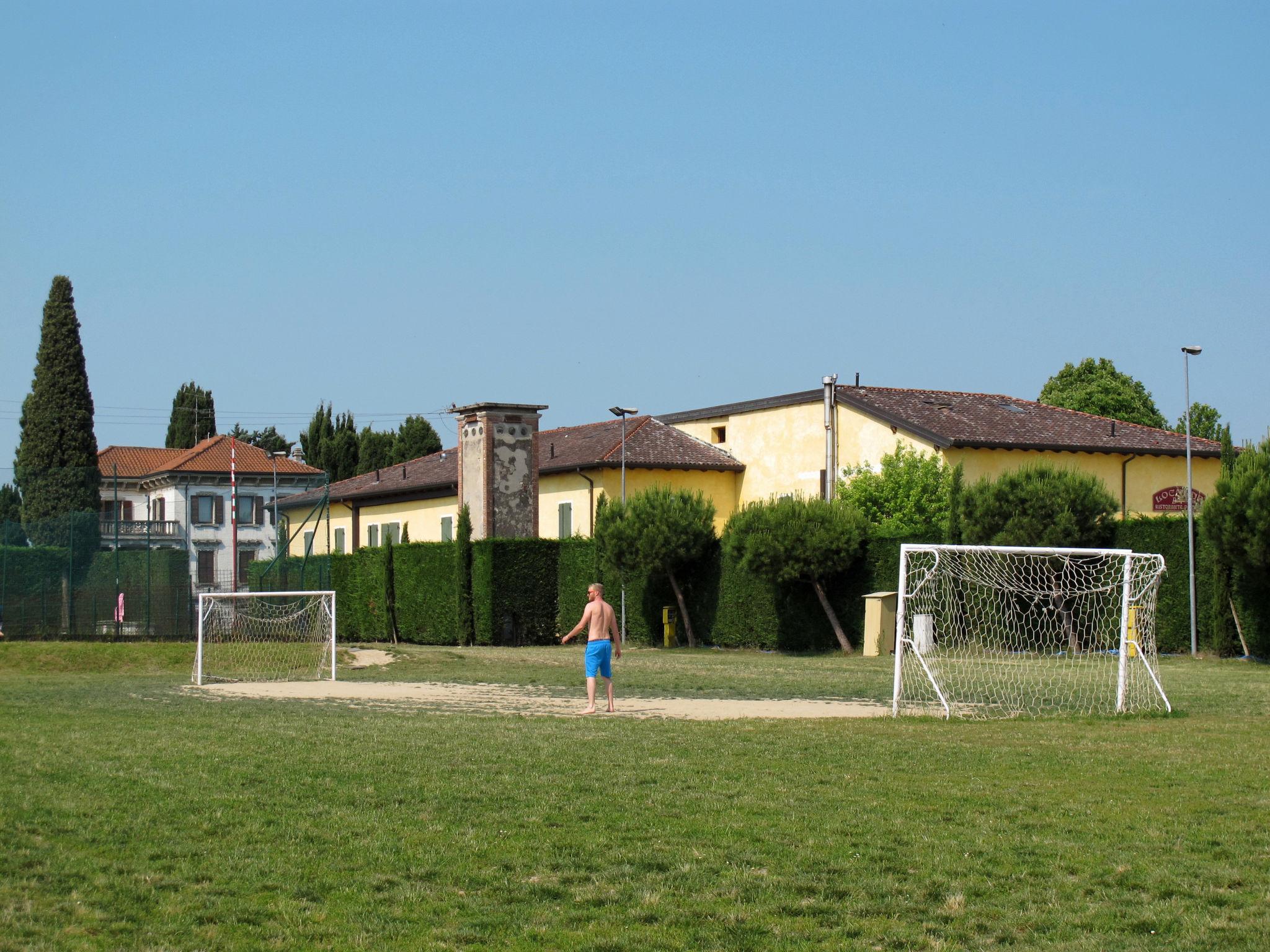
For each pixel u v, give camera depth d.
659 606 41.88
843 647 35.78
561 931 7.78
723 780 12.25
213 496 82.94
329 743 14.84
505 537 46.03
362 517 67.06
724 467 51.59
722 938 7.66
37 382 66.50
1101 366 76.69
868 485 43.06
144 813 10.71
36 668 33.31
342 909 8.20
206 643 37.41
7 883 8.70
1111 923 7.84
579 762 13.30
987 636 30.11
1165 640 31.86
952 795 11.50
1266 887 8.57
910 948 7.48
